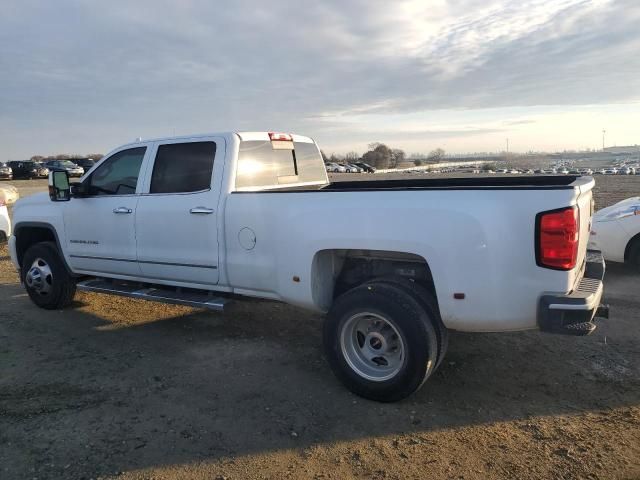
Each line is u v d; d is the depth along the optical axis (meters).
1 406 3.88
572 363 4.59
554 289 3.42
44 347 5.11
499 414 3.73
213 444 3.37
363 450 3.29
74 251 5.93
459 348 4.96
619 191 24.58
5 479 3.00
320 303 4.27
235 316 6.09
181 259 5.01
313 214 4.09
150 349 5.06
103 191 5.70
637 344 5.01
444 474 3.04
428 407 3.84
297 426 3.59
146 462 3.18
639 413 3.69
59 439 3.43
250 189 5.07
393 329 3.79
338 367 4.01
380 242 3.82
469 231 3.52
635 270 7.83
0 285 7.73
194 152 5.00
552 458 3.17
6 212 10.61
